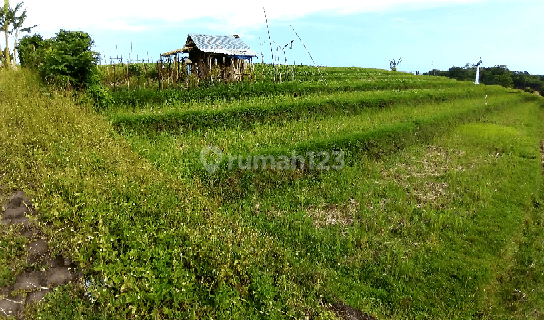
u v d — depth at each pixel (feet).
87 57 58.80
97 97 59.16
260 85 83.15
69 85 58.95
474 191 48.62
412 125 68.59
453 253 35.83
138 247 28.12
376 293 30.73
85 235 28.43
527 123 96.73
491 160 61.41
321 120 68.39
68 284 24.76
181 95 69.87
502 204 46.03
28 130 44.37
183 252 29.09
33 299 23.65
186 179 41.39
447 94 109.91
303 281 30.60
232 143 52.44
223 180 42.91
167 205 34.63
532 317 29.37
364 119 71.82
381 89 110.93
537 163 62.39
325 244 35.91
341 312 28.48
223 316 24.95
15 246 27.30
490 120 94.17
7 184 34.37
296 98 77.36
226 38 104.17
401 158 59.06
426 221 41.50
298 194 44.01
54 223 29.48
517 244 38.52
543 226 41.96
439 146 67.41
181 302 25.34
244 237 33.88
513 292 31.96
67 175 35.58
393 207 43.70
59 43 60.23
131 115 54.65
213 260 28.66
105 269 25.53
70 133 46.29
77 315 22.68
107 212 31.53
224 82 85.15
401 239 37.93
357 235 37.55
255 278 28.66
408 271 33.12
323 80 105.19
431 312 29.37
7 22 76.69
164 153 46.21
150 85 76.18
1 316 21.89
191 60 98.63
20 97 53.93
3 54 79.82
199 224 33.40
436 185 50.88
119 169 38.99
